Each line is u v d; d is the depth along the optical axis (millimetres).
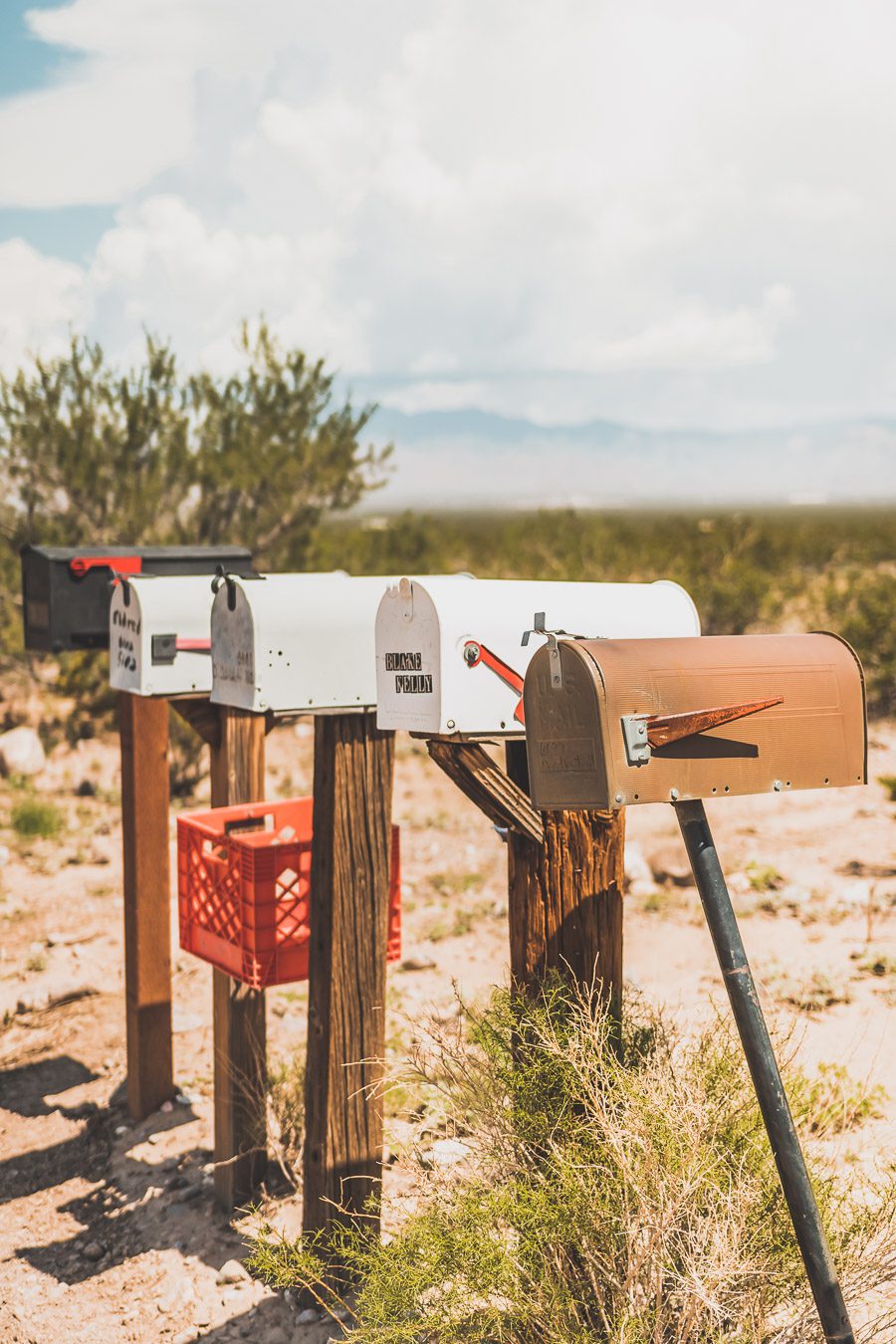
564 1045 2801
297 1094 4535
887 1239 2676
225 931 3811
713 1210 2578
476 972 6098
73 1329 3568
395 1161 4062
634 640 2379
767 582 17406
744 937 6266
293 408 11445
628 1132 2596
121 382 11305
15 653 12180
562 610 3062
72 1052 5699
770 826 8875
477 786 2896
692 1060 2902
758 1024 2311
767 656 2467
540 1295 2582
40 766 11281
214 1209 4164
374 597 3775
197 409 11500
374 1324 2854
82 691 11875
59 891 8031
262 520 11555
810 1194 2303
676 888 7324
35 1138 4910
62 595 5344
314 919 3465
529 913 2930
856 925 6355
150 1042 4922
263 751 4594
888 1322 2736
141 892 4871
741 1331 2543
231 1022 4090
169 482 11461
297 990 6254
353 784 3395
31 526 11383
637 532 22531
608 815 2920
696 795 2338
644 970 5777
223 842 3785
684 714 2295
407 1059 3232
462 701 2916
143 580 4531
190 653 4457
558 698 2344
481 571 20922
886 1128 3811
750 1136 2756
